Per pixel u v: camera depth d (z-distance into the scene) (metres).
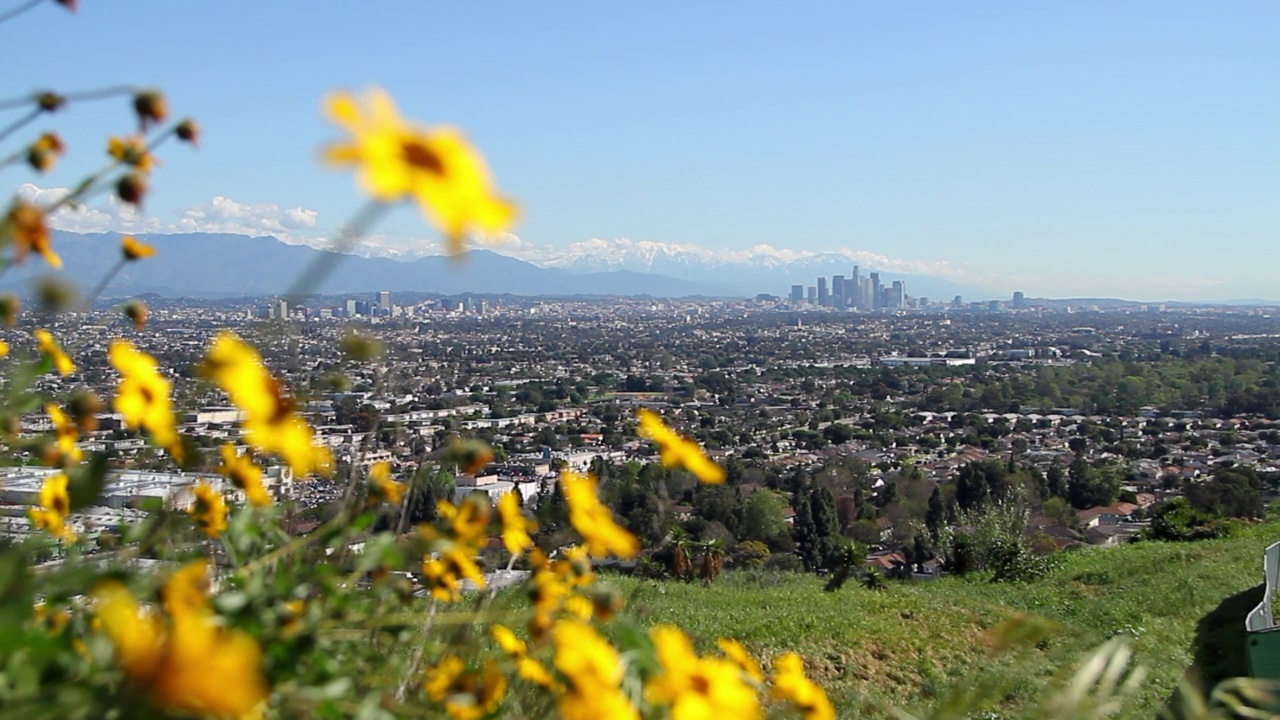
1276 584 7.74
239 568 1.47
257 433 1.12
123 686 0.79
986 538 16.08
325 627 1.27
